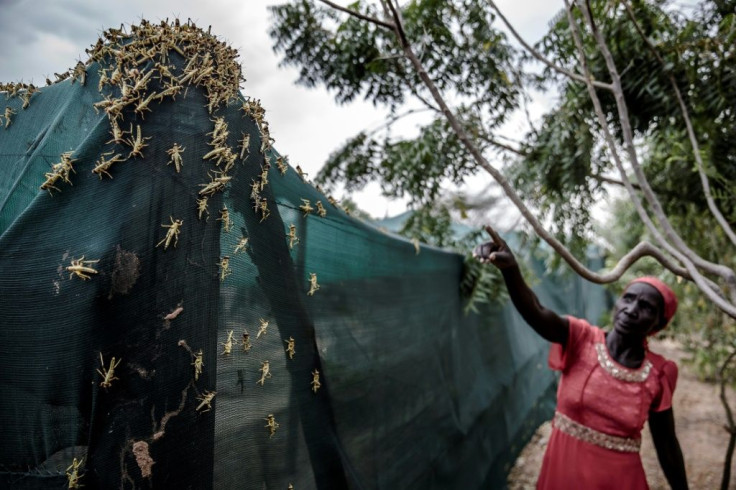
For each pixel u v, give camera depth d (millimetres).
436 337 2791
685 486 2289
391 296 2291
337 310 1828
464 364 3225
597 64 3059
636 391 2146
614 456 2160
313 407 1517
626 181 2039
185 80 1130
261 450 1275
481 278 3146
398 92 3629
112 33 1188
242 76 1266
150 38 1145
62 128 1213
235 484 1179
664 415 2221
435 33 3213
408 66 3482
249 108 1268
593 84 2102
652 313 2125
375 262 2168
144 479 994
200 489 1042
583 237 3658
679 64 2660
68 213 1053
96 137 1070
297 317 1462
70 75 1385
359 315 1982
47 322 1021
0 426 1032
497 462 3641
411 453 2297
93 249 1022
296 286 1484
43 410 1022
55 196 1062
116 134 1057
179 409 1032
